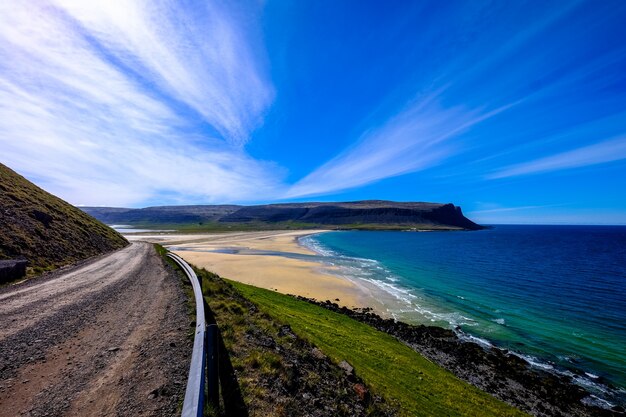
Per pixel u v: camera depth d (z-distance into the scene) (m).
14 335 8.96
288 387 6.48
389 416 7.59
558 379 17.33
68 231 32.03
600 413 14.57
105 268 23.14
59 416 5.02
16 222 25.61
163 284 16.81
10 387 5.97
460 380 15.21
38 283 17.33
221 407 5.11
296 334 11.39
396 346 17.72
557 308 30.16
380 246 91.69
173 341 8.34
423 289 35.97
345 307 25.98
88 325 9.90
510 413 12.46
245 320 10.73
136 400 5.45
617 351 20.80
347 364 9.78
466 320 25.98
